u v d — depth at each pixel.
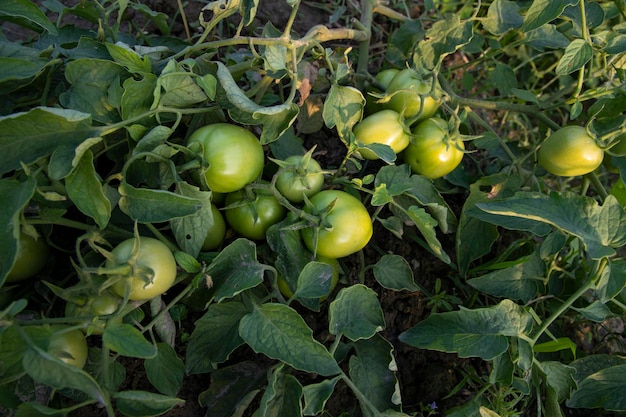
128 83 0.36
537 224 0.44
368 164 0.52
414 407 0.48
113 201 0.38
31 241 0.36
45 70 0.40
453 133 0.44
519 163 0.50
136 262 0.33
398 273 0.44
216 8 0.40
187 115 0.43
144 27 0.55
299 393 0.37
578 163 0.45
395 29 0.64
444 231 0.46
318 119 0.50
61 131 0.34
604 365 0.45
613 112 0.47
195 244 0.38
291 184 0.40
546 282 0.47
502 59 0.68
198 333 0.40
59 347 0.33
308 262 0.41
